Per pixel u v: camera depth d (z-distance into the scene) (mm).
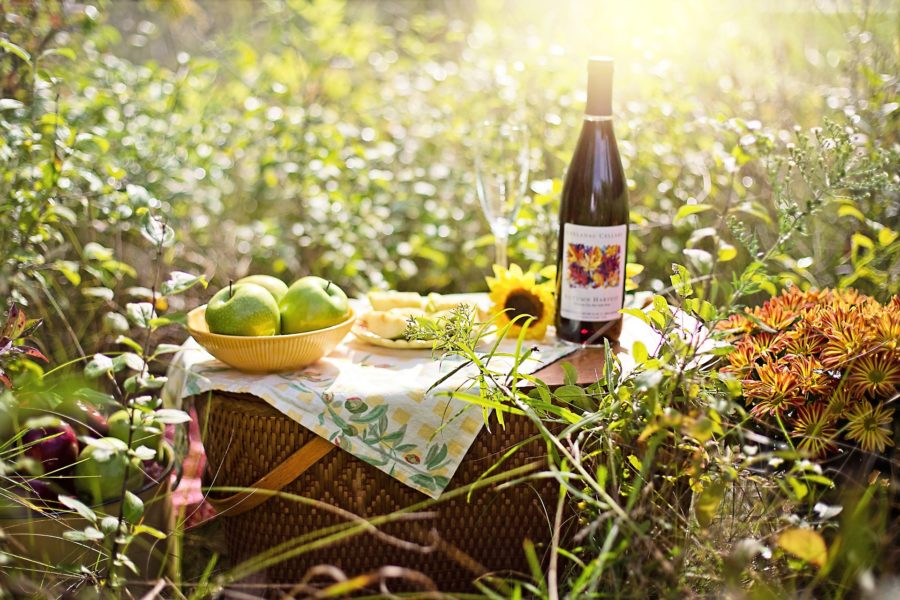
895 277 1718
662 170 2621
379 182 2816
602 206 1505
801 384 1345
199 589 1221
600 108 1512
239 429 1372
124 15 3941
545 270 1677
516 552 1433
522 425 1377
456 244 2908
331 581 1412
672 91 2713
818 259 2039
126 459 1250
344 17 4207
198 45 4160
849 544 1070
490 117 3033
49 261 2061
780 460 1149
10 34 2016
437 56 4270
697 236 1483
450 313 1403
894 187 1529
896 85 2109
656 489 1260
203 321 1507
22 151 1792
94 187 1850
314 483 1378
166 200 2570
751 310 1594
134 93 2732
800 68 3010
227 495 1406
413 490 1382
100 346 2098
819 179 1550
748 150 1899
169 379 1642
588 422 1228
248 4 4449
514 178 1727
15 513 1324
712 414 1141
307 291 1431
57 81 1877
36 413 1505
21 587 1247
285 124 2900
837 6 2602
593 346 1545
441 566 1425
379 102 3594
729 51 3016
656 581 1114
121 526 1263
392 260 2873
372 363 1478
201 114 2930
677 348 1263
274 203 3066
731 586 1057
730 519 1285
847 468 1392
